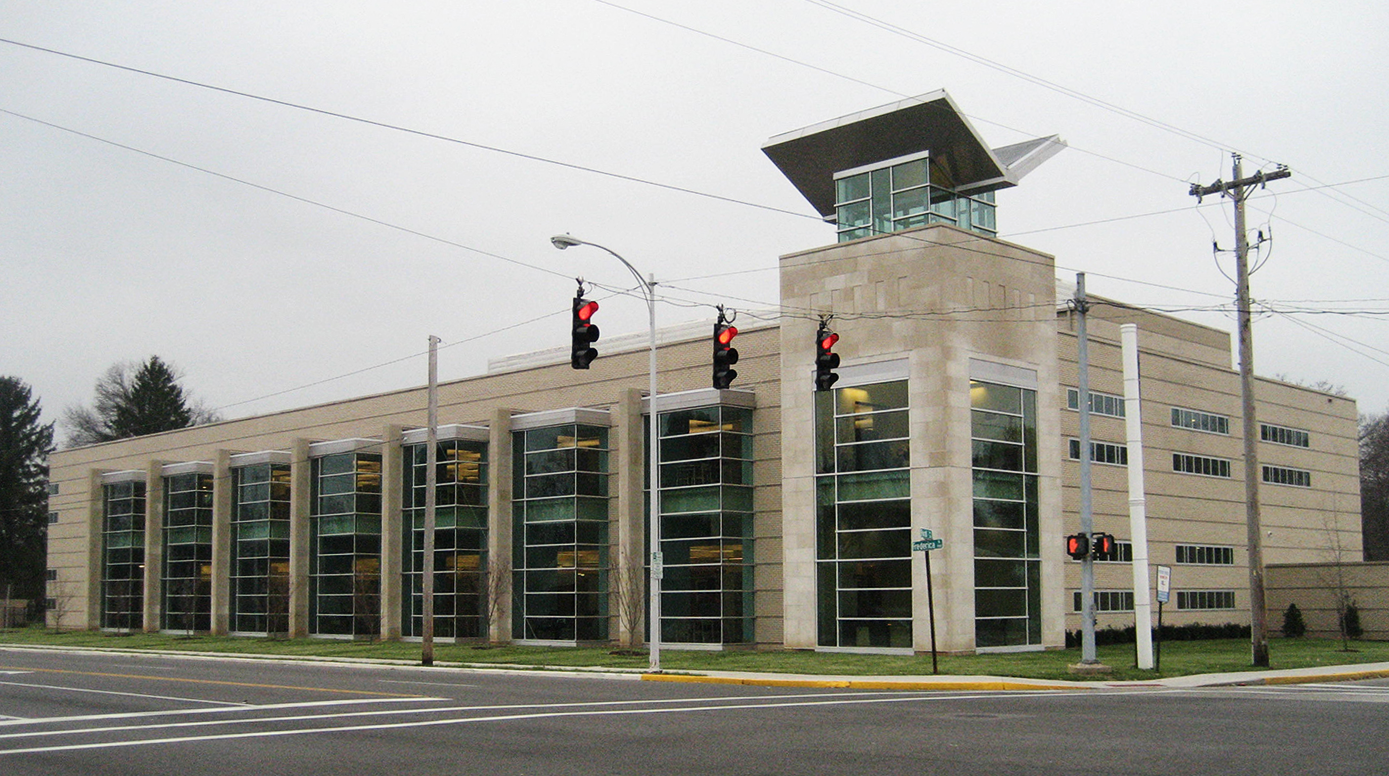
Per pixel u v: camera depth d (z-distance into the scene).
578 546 45.12
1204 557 53.22
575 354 23.03
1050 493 39.34
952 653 34.97
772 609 40.75
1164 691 24.72
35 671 32.78
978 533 36.44
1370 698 21.98
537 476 47.03
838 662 32.88
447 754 13.86
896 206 40.41
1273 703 20.59
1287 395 60.97
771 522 41.09
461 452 49.12
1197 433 53.94
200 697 22.66
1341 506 63.59
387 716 18.42
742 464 41.84
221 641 54.91
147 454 70.25
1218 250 34.50
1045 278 40.50
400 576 51.94
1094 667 28.11
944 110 37.94
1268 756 13.20
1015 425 38.47
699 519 41.59
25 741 15.64
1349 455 65.19
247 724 17.38
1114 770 12.18
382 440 53.06
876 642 36.72
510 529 47.59
